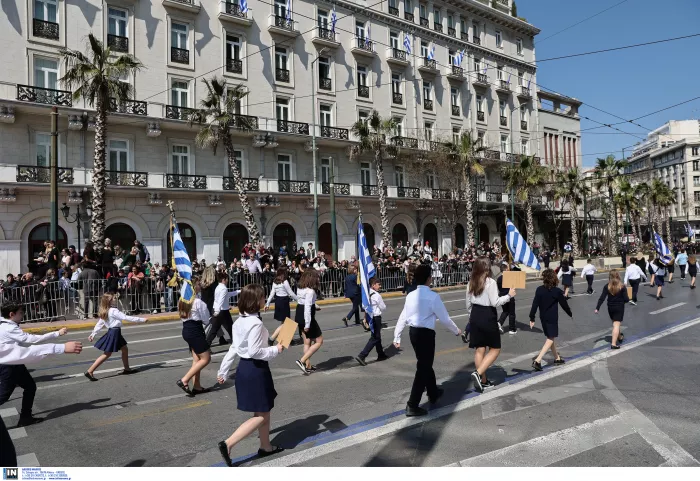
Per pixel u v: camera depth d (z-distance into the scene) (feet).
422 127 118.42
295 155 97.45
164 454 15.58
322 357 29.32
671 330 34.65
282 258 69.56
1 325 17.35
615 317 29.30
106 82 60.49
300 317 26.11
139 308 51.29
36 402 21.56
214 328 31.22
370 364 27.40
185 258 28.89
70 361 29.89
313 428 17.49
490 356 21.02
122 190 75.36
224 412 19.72
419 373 18.43
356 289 41.86
